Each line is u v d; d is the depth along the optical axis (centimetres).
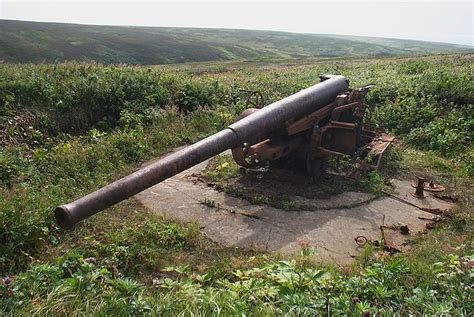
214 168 801
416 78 1487
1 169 693
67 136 936
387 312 358
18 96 978
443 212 655
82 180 722
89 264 425
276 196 681
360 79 1609
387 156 881
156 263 481
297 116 715
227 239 555
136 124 1013
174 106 1122
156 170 478
